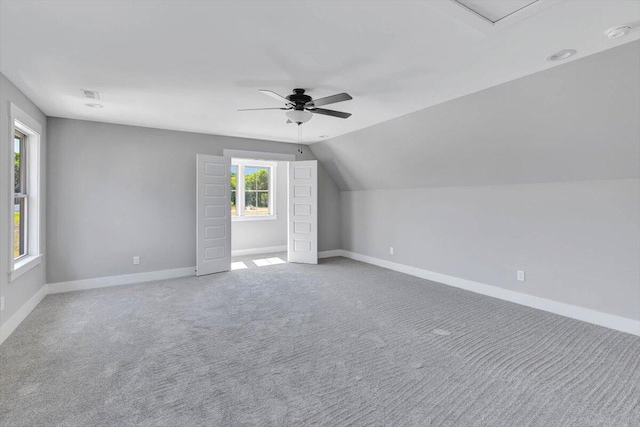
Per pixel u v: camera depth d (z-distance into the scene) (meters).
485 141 3.88
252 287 4.75
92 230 4.70
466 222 4.71
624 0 1.83
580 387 2.26
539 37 2.26
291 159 6.48
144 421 1.92
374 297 4.30
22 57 2.60
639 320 3.13
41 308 3.82
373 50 2.48
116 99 3.66
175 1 1.87
